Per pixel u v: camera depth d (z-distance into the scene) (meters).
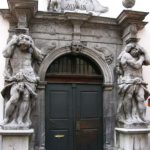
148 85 6.70
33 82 5.48
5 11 5.88
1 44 5.93
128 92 5.94
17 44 5.55
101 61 6.43
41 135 5.89
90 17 6.27
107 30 6.58
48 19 6.17
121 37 6.65
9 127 5.24
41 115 5.93
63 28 6.28
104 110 6.36
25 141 5.29
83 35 6.38
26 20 5.75
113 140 6.30
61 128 6.18
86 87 6.44
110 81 6.40
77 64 6.51
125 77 6.04
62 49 6.22
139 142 5.86
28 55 5.60
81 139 6.27
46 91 6.19
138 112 6.02
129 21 6.18
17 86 5.34
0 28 5.97
